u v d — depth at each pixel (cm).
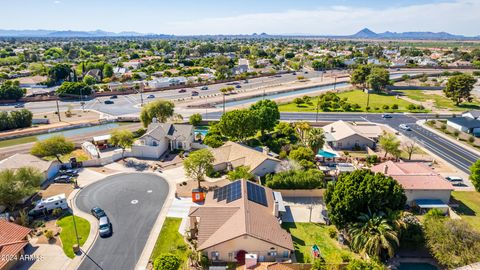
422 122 11375
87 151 8256
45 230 4969
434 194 5706
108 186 6425
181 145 8475
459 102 14038
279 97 15562
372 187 4584
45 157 7919
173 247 4612
